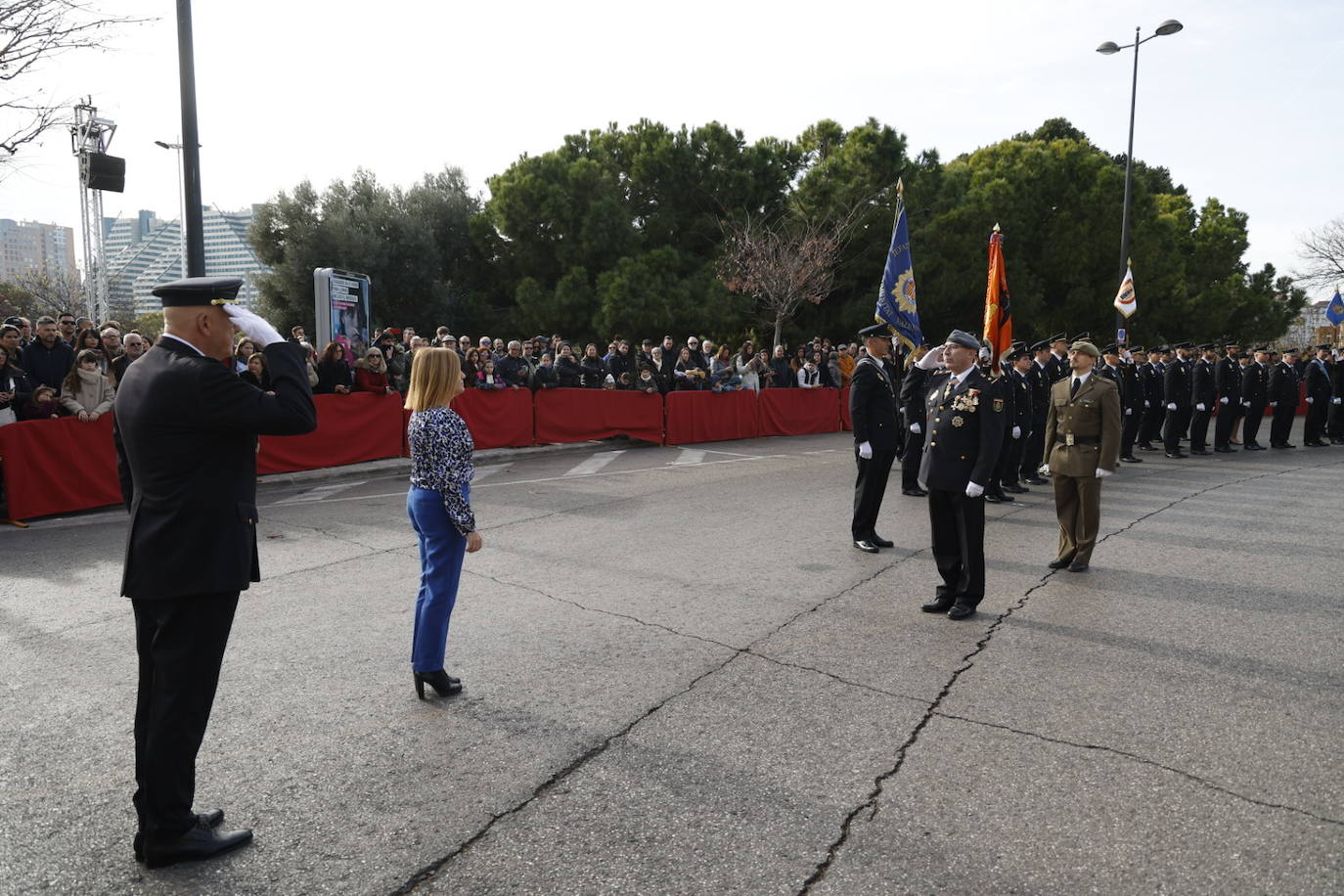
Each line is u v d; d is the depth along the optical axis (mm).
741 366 16531
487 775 3246
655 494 9602
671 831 2857
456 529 3879
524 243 26453
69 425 8203
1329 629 4988
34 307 37875
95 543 7039
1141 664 4414
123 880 2611
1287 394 15312
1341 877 2609
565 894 2529
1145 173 47594
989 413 5125
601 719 3734
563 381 14031
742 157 27281
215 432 2680
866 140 27047
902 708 3852
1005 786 3154
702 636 4816
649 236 27266
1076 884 2572
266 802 3053
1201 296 36062
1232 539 7438
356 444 11109
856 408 6832
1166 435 13984
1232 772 3277
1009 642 4762
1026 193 29531
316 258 24672
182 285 2762
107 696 3984
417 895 2531
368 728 3648
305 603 5418
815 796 3084
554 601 5480
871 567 6371
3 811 3008
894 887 2559
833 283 27219
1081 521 6348
